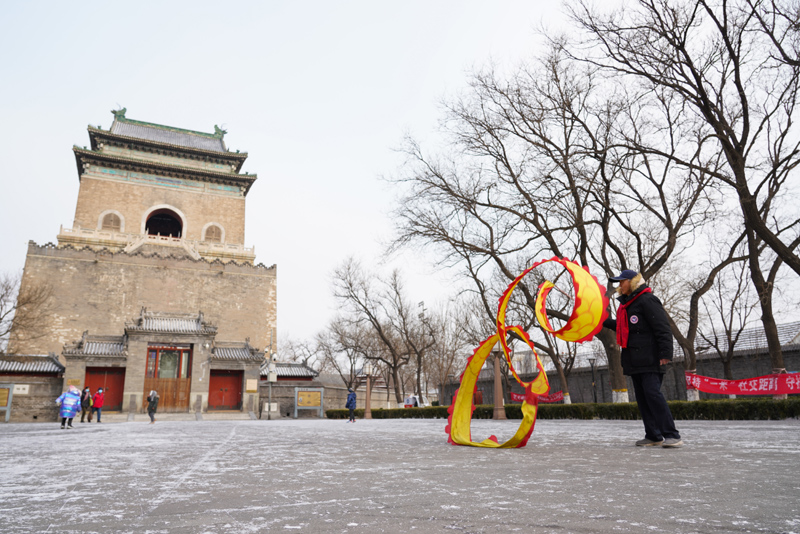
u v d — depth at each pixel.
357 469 3.77
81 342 34.62
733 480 2.99
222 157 60.97
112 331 47.62
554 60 18.45
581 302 5.59
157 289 50.44
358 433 10.38
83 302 47.31
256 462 4.40
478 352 6.84
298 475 3.46
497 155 20.47
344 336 48.50
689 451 4.82
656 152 15.83
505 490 2.73
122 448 6.44
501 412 20.17
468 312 37.91
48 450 6.21
